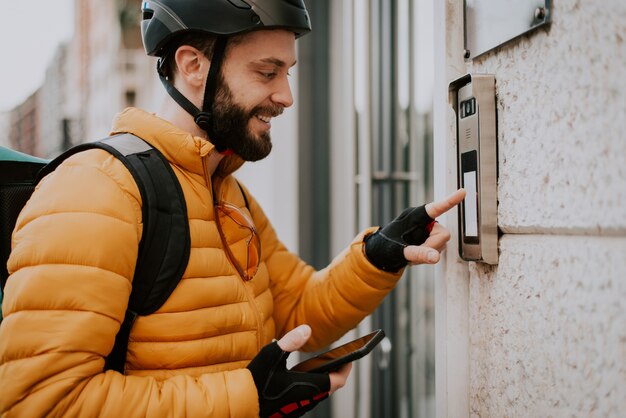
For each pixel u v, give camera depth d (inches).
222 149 41.3
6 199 40.9
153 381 33.9
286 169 103.5
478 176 37.4
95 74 423.8
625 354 26.9
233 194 45.5
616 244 27.5
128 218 34.3
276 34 39.6
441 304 42.9
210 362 37.1
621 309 27.1
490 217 37.3
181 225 35.9
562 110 31.0
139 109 39.5
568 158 30.6
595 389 28.8
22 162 42.3
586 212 29.3
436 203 40.5
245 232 42.3
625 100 26.4
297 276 52.4
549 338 32.4
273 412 35.8
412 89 86.6
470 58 40.6
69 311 32.0
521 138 34.7
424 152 90.9
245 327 39.3
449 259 42.2
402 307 89.7
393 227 44.4
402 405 89.4
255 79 39.6
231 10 38.2
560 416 31.5
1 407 31.6
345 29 95.3
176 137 37.5
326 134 103.7
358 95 91.4
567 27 30.4
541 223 33.0
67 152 37.1
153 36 40.8
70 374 31.4
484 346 39.6
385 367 88.0
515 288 35.7
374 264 45.2
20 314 31.9
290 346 35.6
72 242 32.6
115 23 342.6
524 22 33.6
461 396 41.8
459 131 39.9
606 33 27.6
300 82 103.0
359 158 91.5
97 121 429.4
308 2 103.2
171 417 32.9
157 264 35.2
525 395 34.7
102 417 31.8
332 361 37.9
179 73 41.1
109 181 34.7
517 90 35.1
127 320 35.2
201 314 36.3
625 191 26.6
